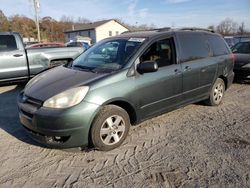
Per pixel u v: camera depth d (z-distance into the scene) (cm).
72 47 846
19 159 379
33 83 432
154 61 426
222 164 364
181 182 326
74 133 363
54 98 365
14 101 655
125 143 426
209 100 599
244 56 901
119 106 412
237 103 650
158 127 491
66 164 366
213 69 571
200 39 558
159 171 349
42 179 333
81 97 366
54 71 466
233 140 439
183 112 575
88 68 445
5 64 737
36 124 369
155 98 450
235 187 315
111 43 491
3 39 737
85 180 331
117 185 321
